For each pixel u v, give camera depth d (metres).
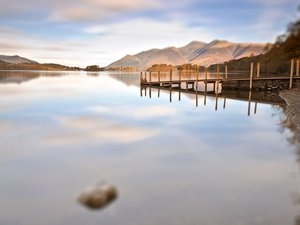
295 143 9.74
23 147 9.68
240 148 9.34
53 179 6.76
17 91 34.12
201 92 35.22
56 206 5.28
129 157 8.53
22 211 5.10
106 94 31.66
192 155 8.66
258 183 6.24
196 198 5.49
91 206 5.17
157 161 8.09
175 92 35.62
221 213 4.84
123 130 12.55
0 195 5.83
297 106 18.25
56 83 53.50
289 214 4.75
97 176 6.95
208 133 11.85
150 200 5.43
